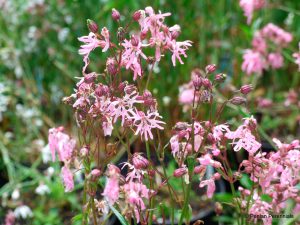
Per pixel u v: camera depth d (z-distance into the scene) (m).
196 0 0.71
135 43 0.32
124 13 0.67
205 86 0.32
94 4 0.71
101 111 0.32
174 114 0.67
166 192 0.55
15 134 0.76
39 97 0.78
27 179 0.69
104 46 0.33
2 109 0.72
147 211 0.34
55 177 0.62
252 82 0.67
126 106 0.33
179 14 0.69
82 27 0.74
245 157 0.60
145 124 0.32
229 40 0.74
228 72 0.70
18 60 0.77
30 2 0.80
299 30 0.73
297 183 0.36
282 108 0.69
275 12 0.78
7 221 0.57
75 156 0.33
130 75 0.61
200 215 0.52
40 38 0.78
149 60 0.34
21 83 0.79
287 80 0.76
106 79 0.33
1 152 0.69
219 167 0.34
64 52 0.77
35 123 0.73
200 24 0.72
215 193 0.56
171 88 0.66
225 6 0.73
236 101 0.34
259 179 0.33
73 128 0.70
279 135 0.70
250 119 0.33
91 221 0.48
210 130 0.34
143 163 0.31
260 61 0.63
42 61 0.80
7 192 0.63
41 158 0.67
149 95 0.33
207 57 0.72
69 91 0.76
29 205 0.64
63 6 0.80
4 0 0.81
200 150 0.34
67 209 0.62
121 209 0.37
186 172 0.33
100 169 0.35
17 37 0.80
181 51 0.33
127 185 0.31
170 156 0.57
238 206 0.36
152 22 0.33
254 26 0.63
